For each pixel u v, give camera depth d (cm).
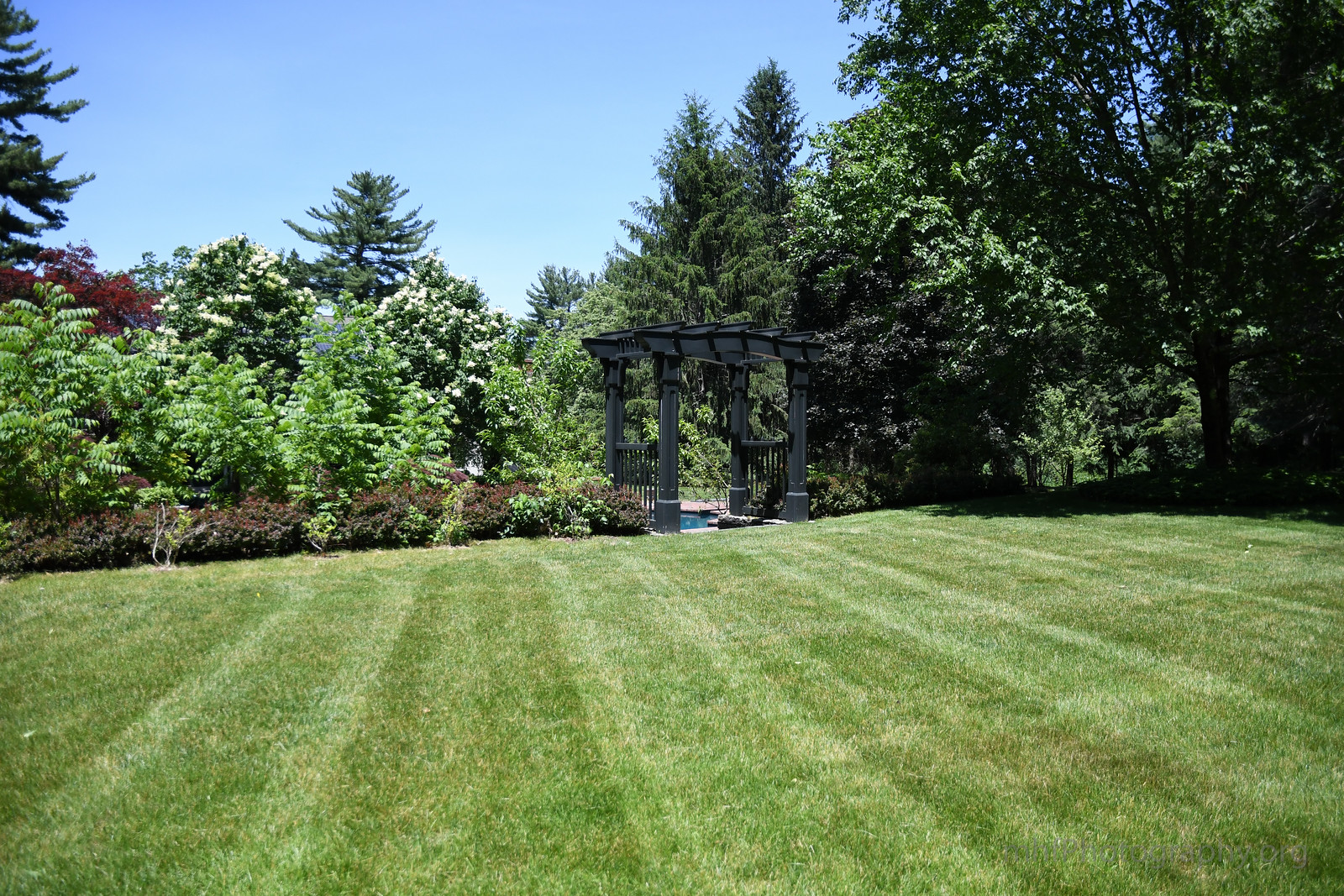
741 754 385
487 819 326
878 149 1466
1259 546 981
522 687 476
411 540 1030
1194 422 2230
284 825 320
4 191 2741
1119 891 279
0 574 807
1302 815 330
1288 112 1282
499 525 1105
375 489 1058
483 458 1599
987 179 1342
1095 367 1652
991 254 1215
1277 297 1312
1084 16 1345
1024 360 1461
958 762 377
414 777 361
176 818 325
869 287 2083
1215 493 1387
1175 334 1328
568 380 1694
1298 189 1281
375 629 603
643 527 1185
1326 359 1427
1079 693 466
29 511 878
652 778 360
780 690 471
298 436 1009
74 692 465
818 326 2256
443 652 546
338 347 1154
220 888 280
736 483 1442
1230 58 1355
